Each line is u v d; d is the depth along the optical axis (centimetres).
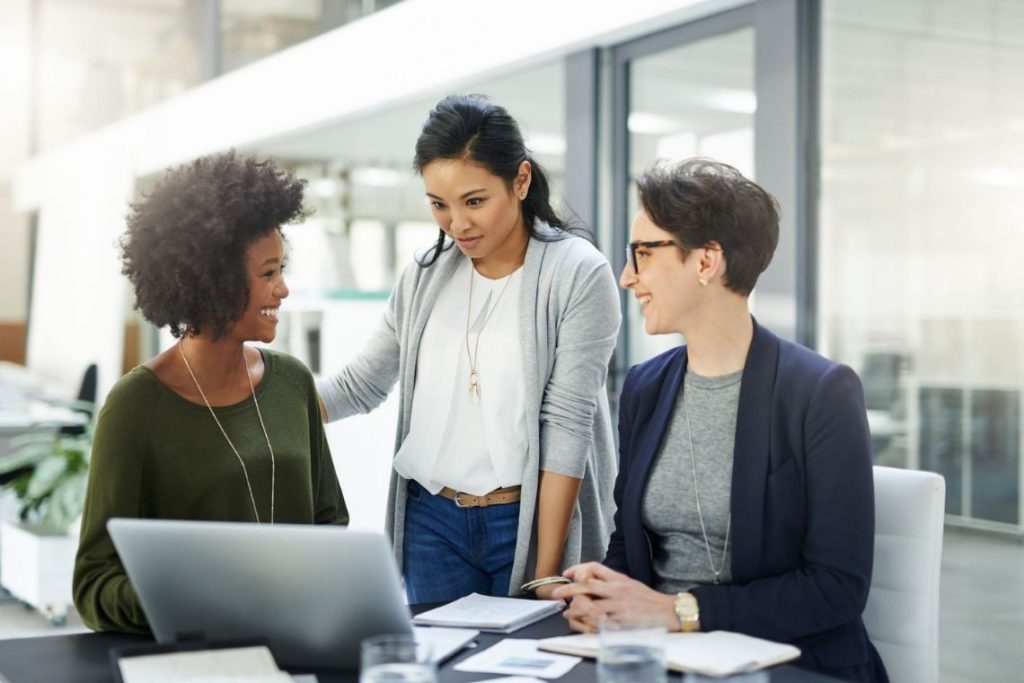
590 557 231
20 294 1239
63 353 842
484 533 223
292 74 626
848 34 353
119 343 769
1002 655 319
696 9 383
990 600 322
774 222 176
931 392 335
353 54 566
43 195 915
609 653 130
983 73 318
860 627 173
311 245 866
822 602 164
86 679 148
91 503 171
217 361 181
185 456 175
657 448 186
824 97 361
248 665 144
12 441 579
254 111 663
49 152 1066
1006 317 314
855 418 171
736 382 180
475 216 212
